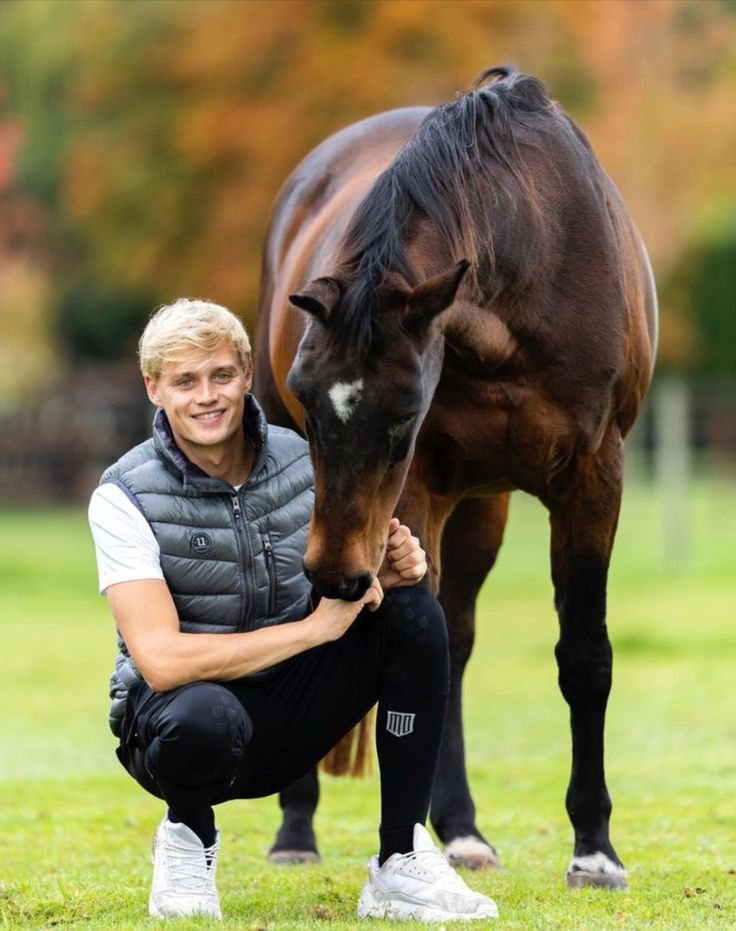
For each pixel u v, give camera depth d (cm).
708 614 1983
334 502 600
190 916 652
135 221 3331
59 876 793
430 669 658
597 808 780
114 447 3947
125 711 656
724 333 4375
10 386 4456
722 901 718
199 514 653
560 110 817
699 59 3612
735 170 3541
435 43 2991
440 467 776
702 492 3572
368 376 600
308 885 775
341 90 3009
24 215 4434
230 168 3162
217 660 626
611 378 775
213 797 648
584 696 788
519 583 2472
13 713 1432
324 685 664
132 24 3350
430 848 663
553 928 636
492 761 1196
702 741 1223
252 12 3111
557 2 3031
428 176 689
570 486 790
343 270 634
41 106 4212
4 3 4206
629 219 857
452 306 677
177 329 641
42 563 2756
